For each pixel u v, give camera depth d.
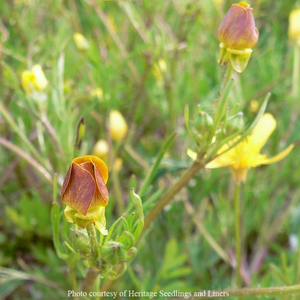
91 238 0.12
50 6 0.31
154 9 0.28
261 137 0.16
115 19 0.33
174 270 0.21
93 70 0.24
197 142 0.14
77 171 0.11
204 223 0.27
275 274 0.18
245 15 0.13
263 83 0.29
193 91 0.28
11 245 0.28
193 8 0.24
